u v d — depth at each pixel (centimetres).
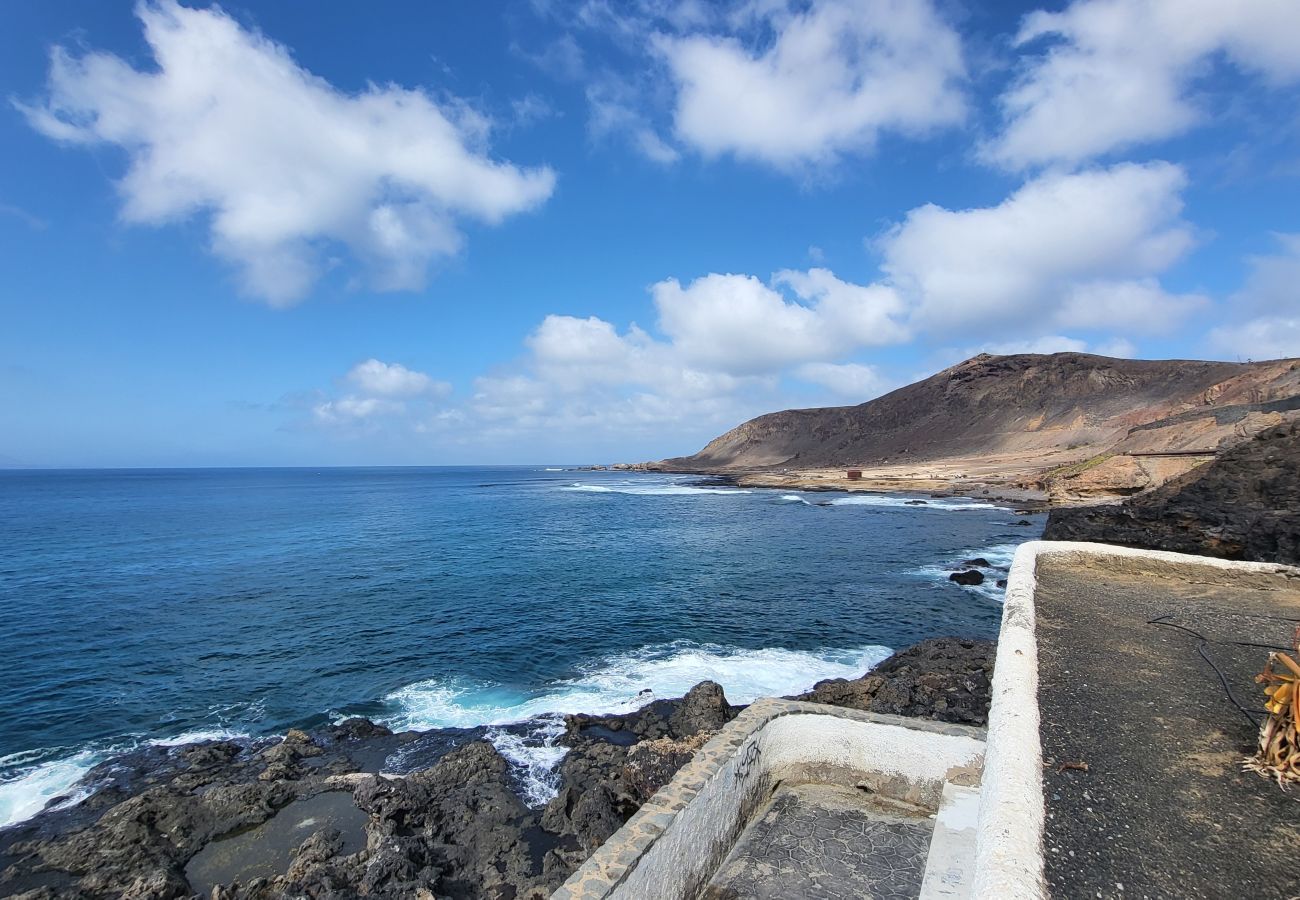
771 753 657
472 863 917
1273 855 273
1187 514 1709
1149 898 252
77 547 3903
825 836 586
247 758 1266
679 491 10138
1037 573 746
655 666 1753
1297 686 337
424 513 6347
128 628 2120
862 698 1408
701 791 524
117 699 1554
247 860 944
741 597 2570
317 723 1434
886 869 543
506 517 5903
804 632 2095
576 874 418
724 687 1603
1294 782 324
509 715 1448
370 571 3125
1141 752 359
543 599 2528
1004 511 5697
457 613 2309
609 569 3184
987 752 369
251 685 1639
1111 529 1880
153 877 870
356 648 1917
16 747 1316
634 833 462
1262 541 1475
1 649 1906
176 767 1237
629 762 1039
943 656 1691
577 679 1661
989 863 266
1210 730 382
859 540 4178
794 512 6209
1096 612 607
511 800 1054
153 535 4503
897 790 633
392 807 1020
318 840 947
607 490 10612
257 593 2623
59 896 855
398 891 832
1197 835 288
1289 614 597
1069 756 355
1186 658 494
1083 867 269
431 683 1645
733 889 526
